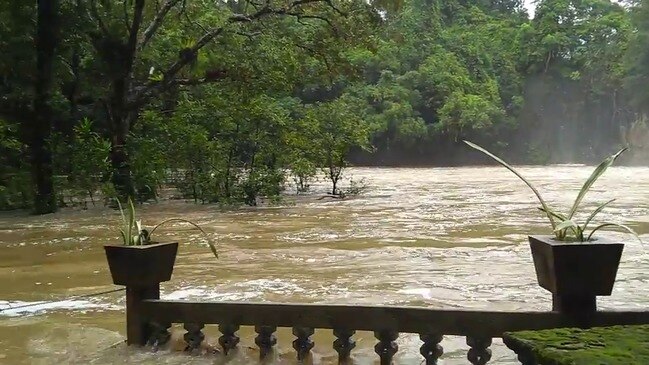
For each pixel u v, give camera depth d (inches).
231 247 337.1
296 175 803.4
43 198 592.1
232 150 673.6
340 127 761.0
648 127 1955.0
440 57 2043.6
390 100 1927.9
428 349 126.3
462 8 2475.4
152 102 785.6
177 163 663.1
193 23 709.9
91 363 138.6
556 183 930.1
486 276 241.0
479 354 123.1
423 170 1594.5
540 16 2308.1
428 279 236.5
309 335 133.9
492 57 2208.4
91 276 270.1
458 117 1937.7
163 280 145.7
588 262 114.0
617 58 2086.6
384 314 128.3
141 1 612.7
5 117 602.2
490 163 2005.4
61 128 665.6
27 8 609.6
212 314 138.5
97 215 557.0
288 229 415.8
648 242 320.2
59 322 185.9
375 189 839.7
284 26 783.1
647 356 57.2
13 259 324.5
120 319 188.4
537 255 123.3
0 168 603.5
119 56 631.8
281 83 725.9
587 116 2142.0
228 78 715.4
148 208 603.2
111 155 632.4
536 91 2164.1
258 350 142.1
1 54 595.2
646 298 197.9
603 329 67.2
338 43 757.9
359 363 134.9
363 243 339.9
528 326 119.4
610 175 1165.1
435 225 418.6
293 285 229.8
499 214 482.6
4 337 169.5
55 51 622.5
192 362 134.9
